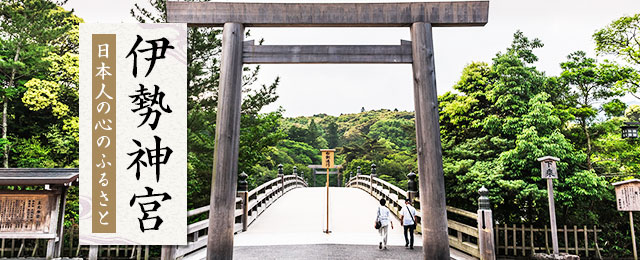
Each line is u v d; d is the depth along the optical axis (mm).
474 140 10203
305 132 52219
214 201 5676
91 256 7426
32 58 13820
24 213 7562
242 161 12531
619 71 10758
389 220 8211
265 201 14836
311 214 13320
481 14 6227
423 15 6191
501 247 8883
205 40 11430
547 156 8203
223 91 5926
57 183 7410
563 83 11453
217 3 6203
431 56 6047
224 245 5598
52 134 14250
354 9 6215
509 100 9492
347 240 9016
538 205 9320
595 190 8562
